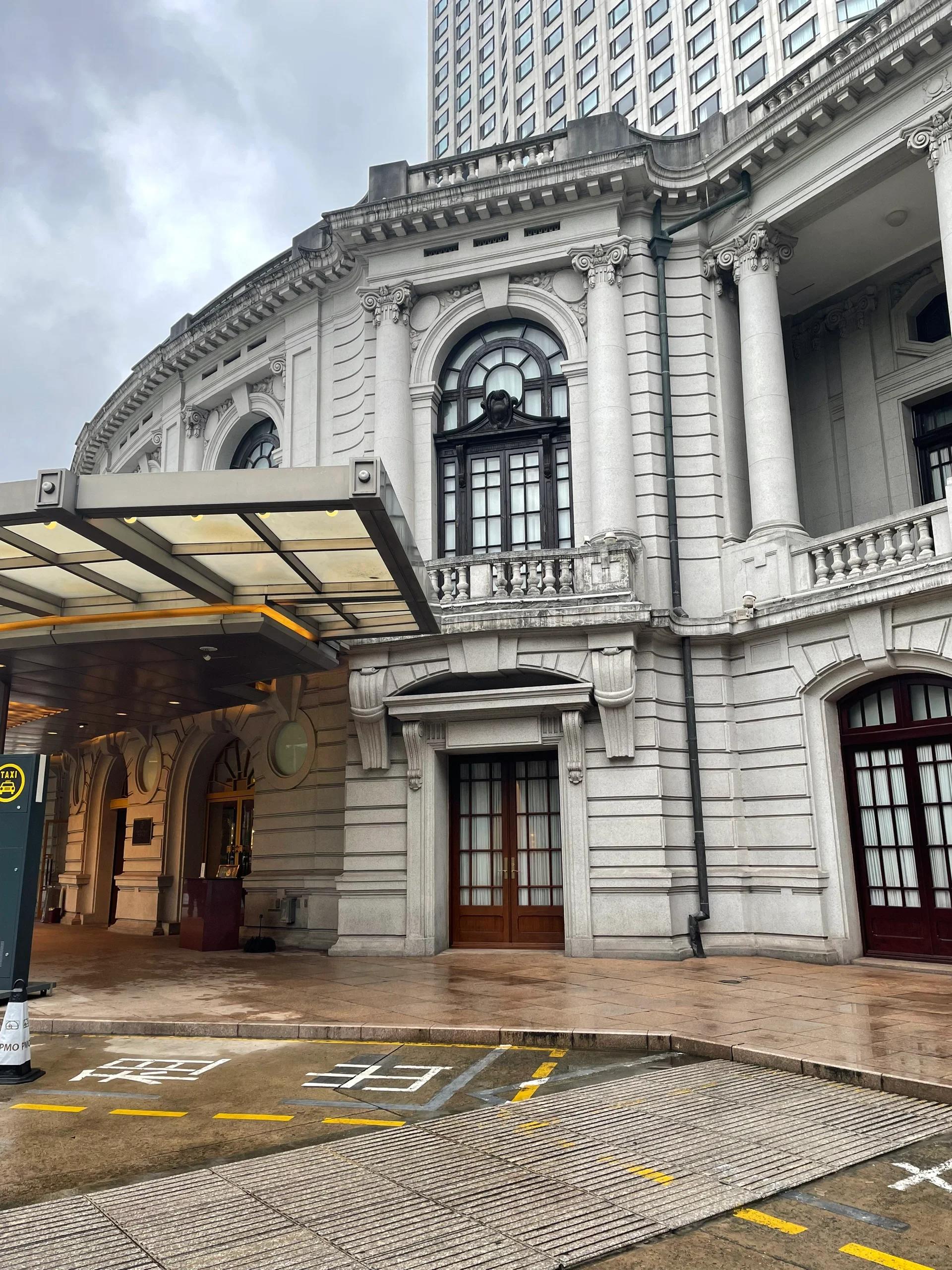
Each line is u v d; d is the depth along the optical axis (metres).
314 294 18.86
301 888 16.75
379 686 15.41
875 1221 4.71
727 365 16.38
